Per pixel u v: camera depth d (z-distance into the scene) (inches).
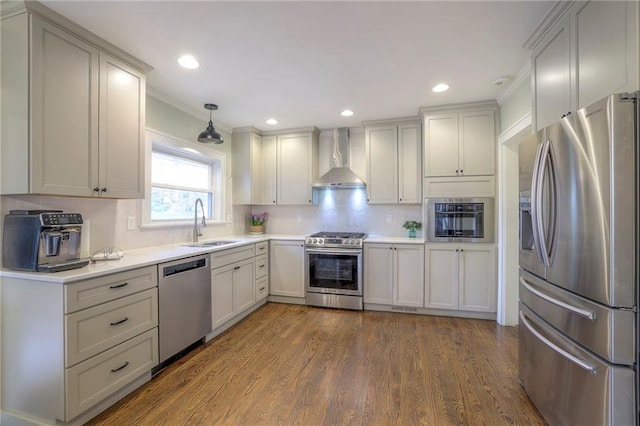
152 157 118.9
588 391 52.2
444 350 102.3
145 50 84.0
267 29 74.5
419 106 130.4
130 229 105.7
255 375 87.3
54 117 69.4
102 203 95.8
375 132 150.6
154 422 68.1
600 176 49.2
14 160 66.4
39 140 66.5
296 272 154.9
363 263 144.0
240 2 64.6
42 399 65.3
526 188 72.1
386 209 163.9
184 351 102.3
